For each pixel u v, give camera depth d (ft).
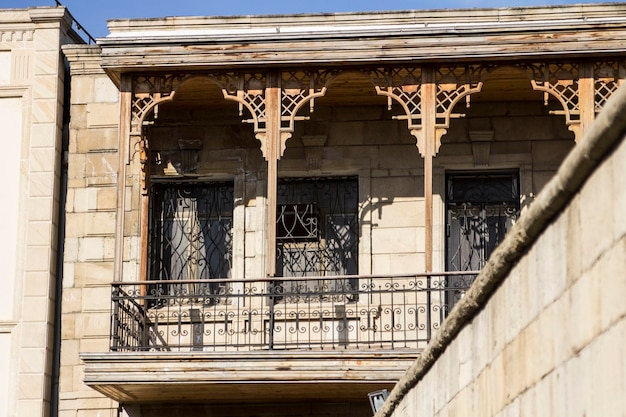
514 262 21.08
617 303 15.94
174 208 62.23
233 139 61.98
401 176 61.05
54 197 62.49
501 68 55.77
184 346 55.16
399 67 55.98
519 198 60.85
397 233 60.54
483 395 23.43
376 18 59.31
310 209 61.41
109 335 57.31
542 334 19.38
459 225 60.95
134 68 56.13
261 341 59.72
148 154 60.03
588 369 17.19
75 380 60.44
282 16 59.47
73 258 61.52
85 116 62.75
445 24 57.52
